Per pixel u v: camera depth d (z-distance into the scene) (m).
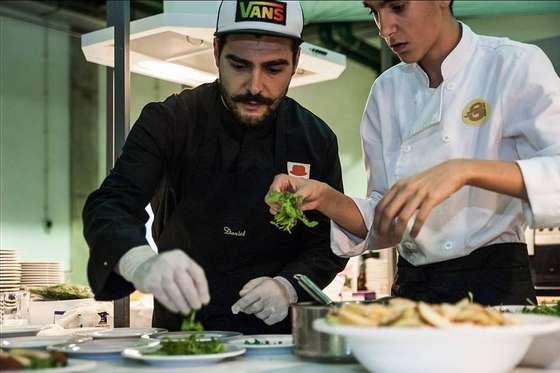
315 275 1.97
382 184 1.95
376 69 8.33
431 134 1.75
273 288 1.80
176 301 1.29
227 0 1.83
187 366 1.28
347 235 1.84
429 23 1.56
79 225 8.53
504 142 1.72
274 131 2.10
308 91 8.54
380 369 1.05
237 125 2.03
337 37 7.70
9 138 7.99
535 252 3.97
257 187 2.05
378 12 1.58
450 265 1.73
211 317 2.04
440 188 1.27
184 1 3.30
